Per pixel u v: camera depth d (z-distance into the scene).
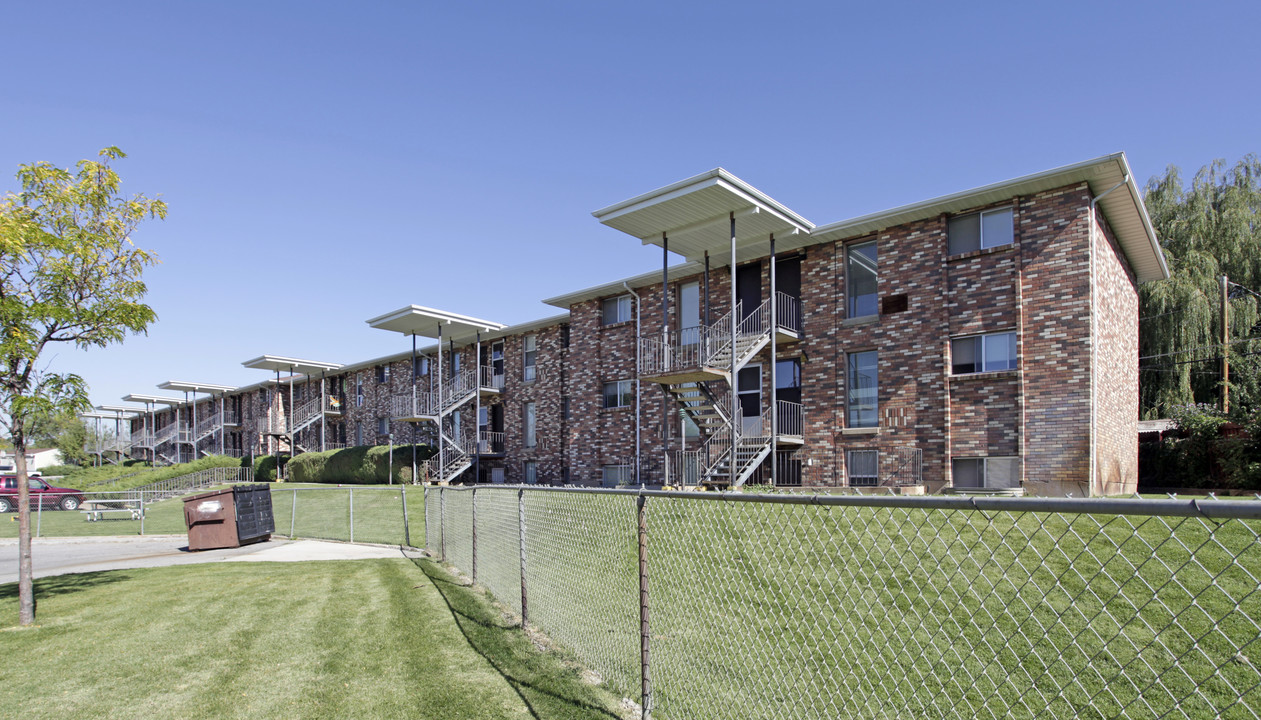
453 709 4.75
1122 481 16.14
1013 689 4.42
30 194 8.05
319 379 43.53
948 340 15.62
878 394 16.75
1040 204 14.55
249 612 7.80
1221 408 21.95
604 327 23.83
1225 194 26.94
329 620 7.34
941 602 5.80
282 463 40.94
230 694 5.21
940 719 4.09
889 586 6.22
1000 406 14.82
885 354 16.62
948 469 15.35
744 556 6.26
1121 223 15.96
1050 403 14.12
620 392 23.41
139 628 7.16
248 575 10.41
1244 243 25.78
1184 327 23.91
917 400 15.99
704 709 4.37
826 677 4.75
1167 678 4.39
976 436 15.09
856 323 17.16
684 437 20.08
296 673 5.63
